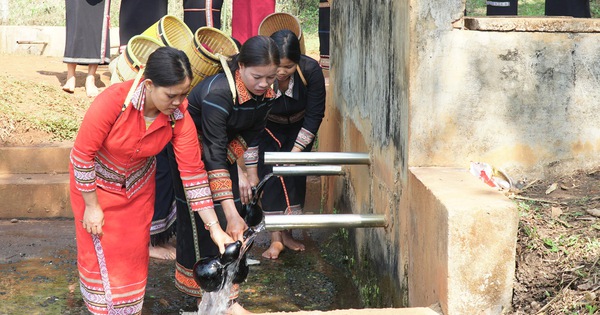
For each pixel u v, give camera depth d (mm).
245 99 3699
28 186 5871
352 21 5129
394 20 3844
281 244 5305
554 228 3312
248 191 4492
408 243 3584
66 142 6332
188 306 4387
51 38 9266
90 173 3291
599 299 2848
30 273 4824
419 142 3576
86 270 3488
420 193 3328
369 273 4461
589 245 3137
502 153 3715
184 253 4012
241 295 4555
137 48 4227
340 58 5699
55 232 5621
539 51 3680
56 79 7645
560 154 3789
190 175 3504
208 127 3684
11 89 6867
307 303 4480
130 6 7168
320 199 6461
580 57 3729
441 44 3527
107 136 3271
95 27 7035
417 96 3543
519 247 3213
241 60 3586
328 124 6348
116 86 3266
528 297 3010
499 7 6699
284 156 4406
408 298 3602
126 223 3461
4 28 9328
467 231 2922
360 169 4871
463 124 3623
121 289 3508
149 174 3537
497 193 3137
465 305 2961
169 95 3168
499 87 3650
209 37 4211
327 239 5648
